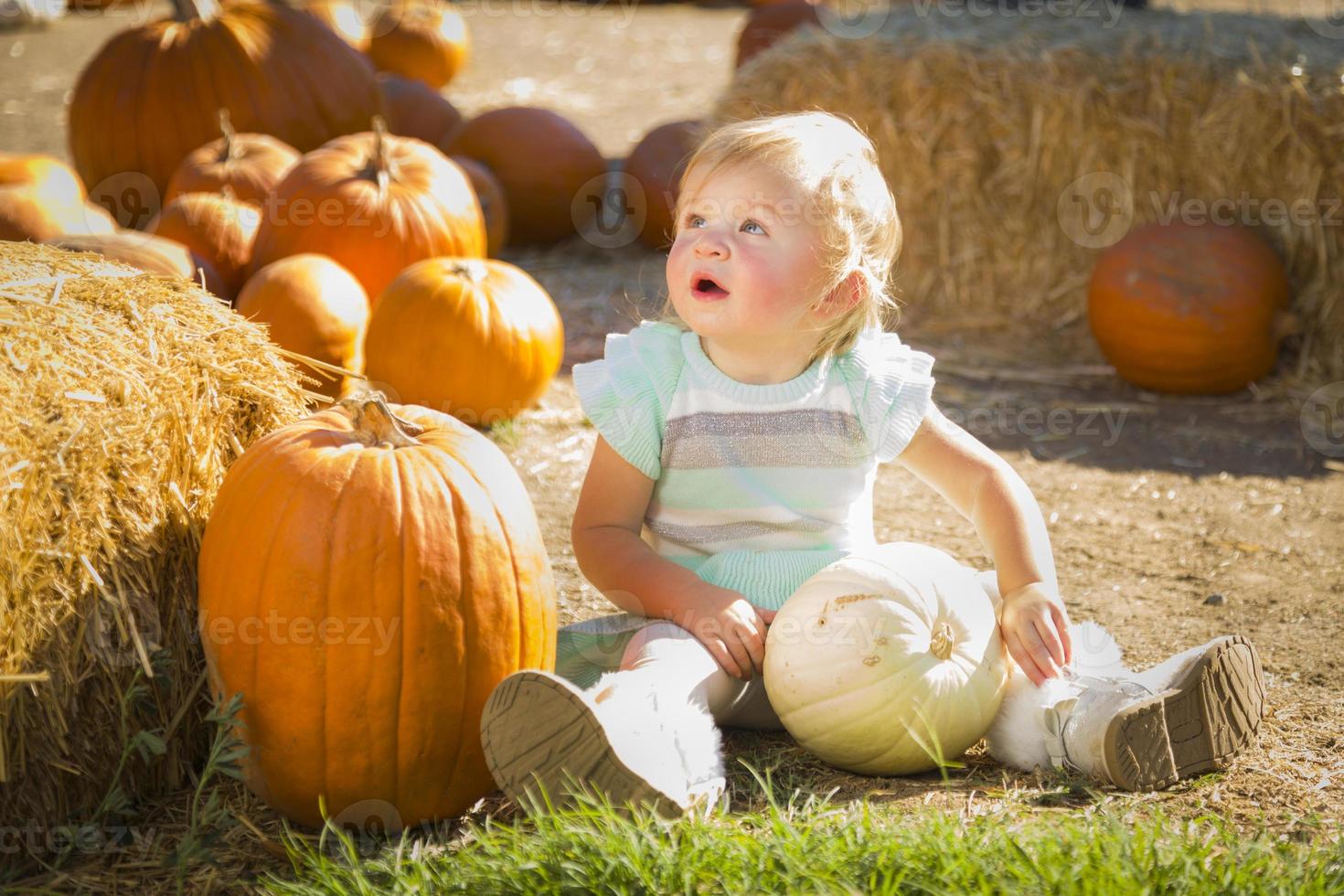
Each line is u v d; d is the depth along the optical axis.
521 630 2.37
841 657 2.41
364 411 2.39
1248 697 2.56
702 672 2.43
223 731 2.29
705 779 2.29
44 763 2.25
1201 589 3.62
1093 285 5.66
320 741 2.26
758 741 2.71
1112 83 5.99
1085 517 4.20
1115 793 2.43
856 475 2.75
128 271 2.73
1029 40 6.23
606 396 2.72
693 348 2.76
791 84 6.38
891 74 6.20
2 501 2.11
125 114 6.27
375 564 2.22
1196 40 6.13
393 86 7.61
